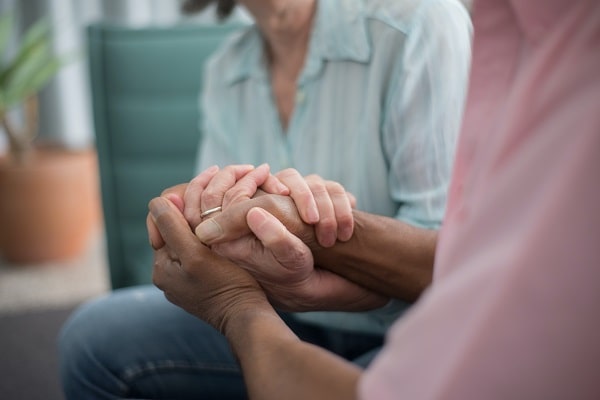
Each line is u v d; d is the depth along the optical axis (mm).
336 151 916
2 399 1612
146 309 907
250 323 575
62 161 2385
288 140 964
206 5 1084
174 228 661
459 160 454
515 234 352
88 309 917
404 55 848
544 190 345
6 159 2410
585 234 329
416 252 749
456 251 388
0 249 2426
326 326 935
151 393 861
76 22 2697
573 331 333
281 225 651
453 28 840
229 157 1066
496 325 343
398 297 784
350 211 731
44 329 1960
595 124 326
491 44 438
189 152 1468
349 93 900
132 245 1468
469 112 451
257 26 1023
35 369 1748
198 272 639
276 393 482
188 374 868
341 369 466
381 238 748
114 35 1460
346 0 905
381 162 893
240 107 1038
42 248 2395
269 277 693
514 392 344
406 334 389
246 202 674
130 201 1459
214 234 649
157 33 1474
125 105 1450
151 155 1464
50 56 2555
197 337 874
